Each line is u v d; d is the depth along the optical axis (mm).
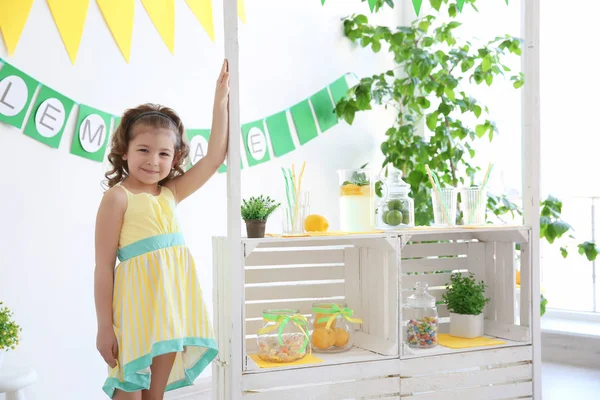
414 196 2900
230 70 1630
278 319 1740
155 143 1567
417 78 2959
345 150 3049
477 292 2053
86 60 2250
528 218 2002
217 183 2656
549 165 3541
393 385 1802
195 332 1575
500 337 2051
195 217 2576
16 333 1826
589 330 2967
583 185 3500
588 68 3449
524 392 1982
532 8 1983
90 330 2297
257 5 2732
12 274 2088
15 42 2061
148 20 2424
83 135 2246
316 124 2936
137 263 1525
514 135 3496
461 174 3297
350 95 2928
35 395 2141
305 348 1753
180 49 2523
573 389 2535
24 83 2084
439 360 1865
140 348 1484
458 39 3002
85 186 2275
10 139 2076
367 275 1933
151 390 1580
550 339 2992
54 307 2195
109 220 1533
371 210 1880
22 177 2107
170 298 1528
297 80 2871
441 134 2898
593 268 3424
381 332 1866
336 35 3012
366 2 3129
